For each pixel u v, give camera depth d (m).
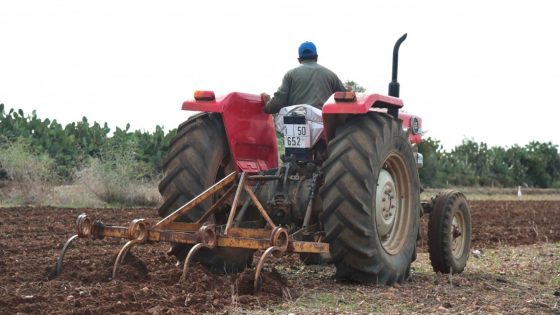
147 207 22.17
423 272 10.80
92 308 6.71
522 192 48.66
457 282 9.45
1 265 9.60
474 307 7.57
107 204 22.38
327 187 8.59
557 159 57.31
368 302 7.75
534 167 55.50
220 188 8.81
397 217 9.53
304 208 9.19
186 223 8.72
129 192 22.89
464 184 49.41
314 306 7.47
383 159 8.91
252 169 9.60
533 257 13.17
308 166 9.26
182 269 8.45
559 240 17.36
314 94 9.62
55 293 7.43
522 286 9.46
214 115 9.45
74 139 28.03
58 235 13.98
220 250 9.17
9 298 7.02
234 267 9.40
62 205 21.69
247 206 8.94
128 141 25.47
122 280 8.09
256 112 9.84
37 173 22.84
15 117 28.44
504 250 14.45
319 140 9.54
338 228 8.54
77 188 22.80
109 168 23.48
